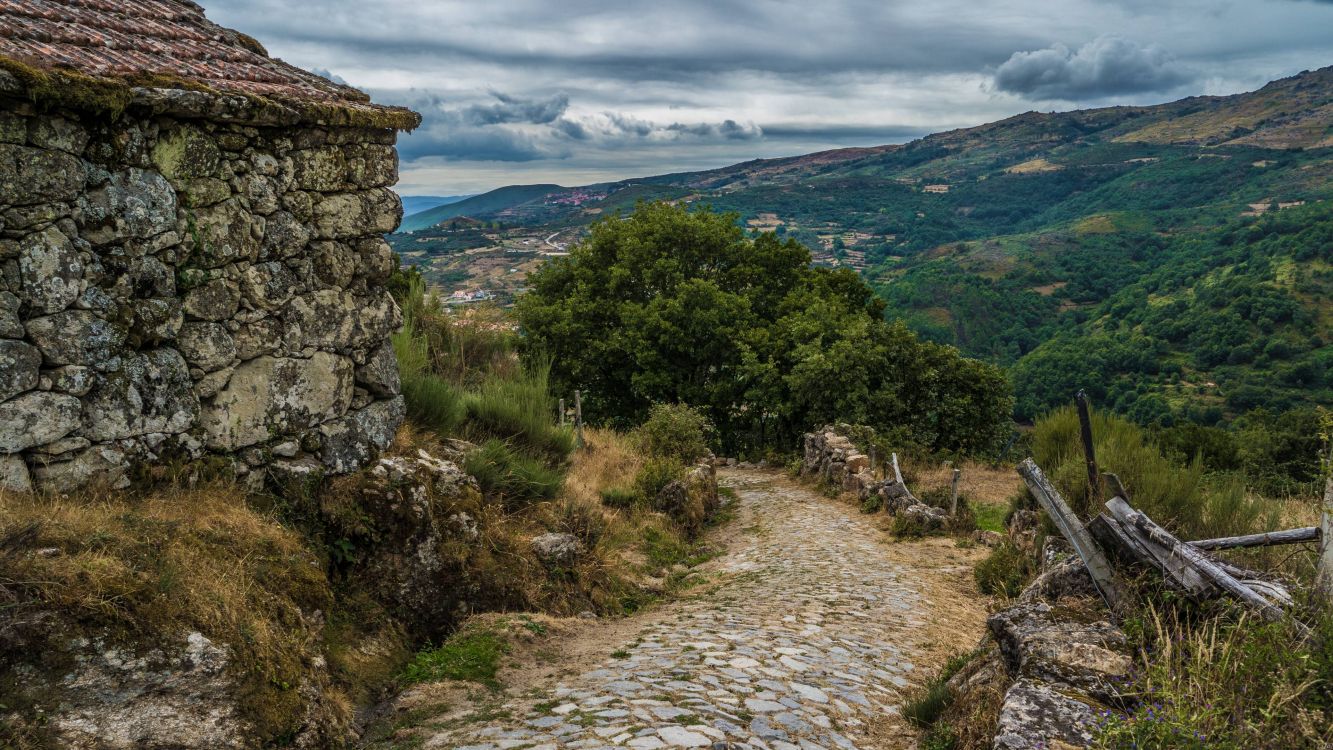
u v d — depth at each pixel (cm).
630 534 1238
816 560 1213
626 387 3675
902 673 669
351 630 577
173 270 529
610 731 458
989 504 1916
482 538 735
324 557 598
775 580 1072
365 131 674
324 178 640
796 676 620
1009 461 2711
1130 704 400
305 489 608
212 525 505
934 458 2603
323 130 634
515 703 526
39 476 454
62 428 459
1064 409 1143
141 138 504
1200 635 400
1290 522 708
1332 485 449
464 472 786
